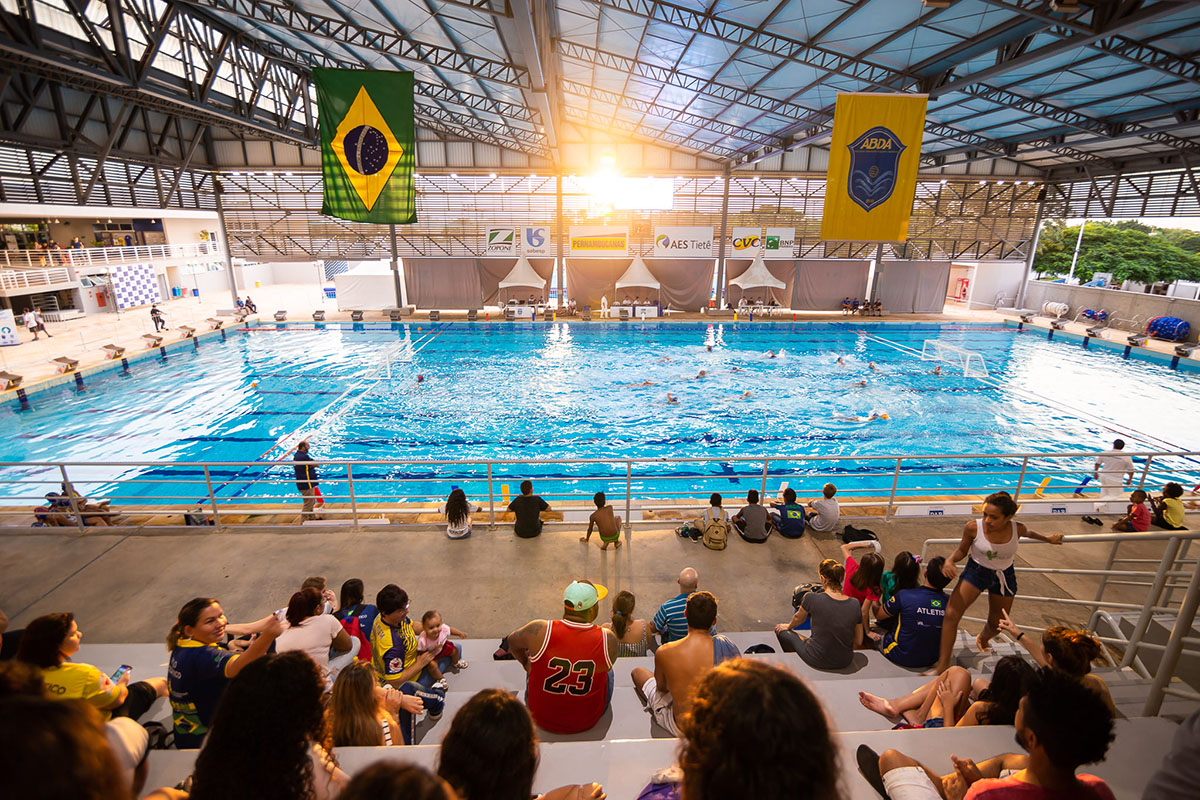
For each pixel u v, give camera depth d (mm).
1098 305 32938
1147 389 21188
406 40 17656
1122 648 5105
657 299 36969
